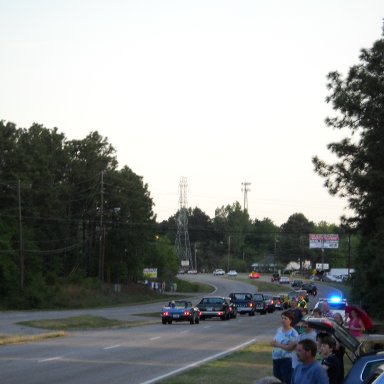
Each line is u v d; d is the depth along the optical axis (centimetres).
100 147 12112
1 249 8619
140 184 12438
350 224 5022
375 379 987
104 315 6450
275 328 4953
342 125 4994
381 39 4878
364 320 1878
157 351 3014
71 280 10594
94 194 11675
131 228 12094
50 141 11450
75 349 3030
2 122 9794
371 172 4597
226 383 1958
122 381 1991
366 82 4828
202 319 6288
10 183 9325
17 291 8562
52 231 10631
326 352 1305
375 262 5366
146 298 11538
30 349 3000
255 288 15438
